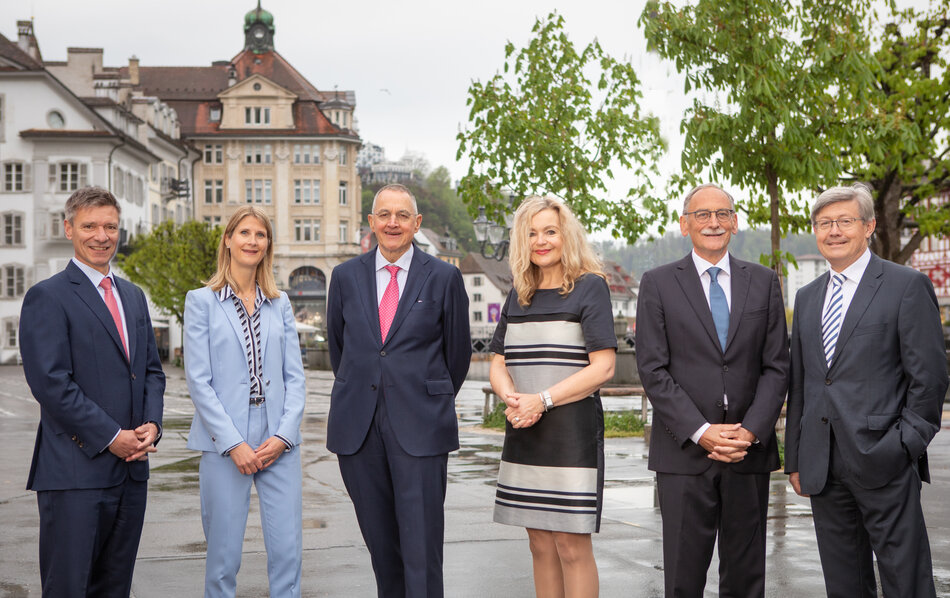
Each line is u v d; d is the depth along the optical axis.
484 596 5.44
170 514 8.06
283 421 4.83
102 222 4.49
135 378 4.55
